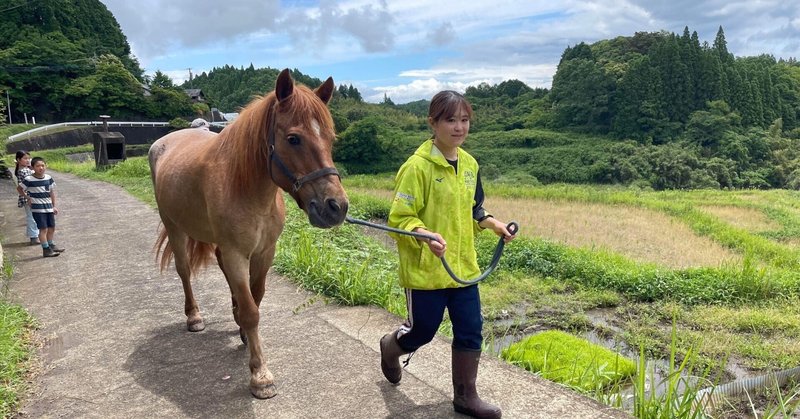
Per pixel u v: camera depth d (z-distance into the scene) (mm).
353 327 3967
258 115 2752
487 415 2502
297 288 4961
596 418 2633
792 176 48125
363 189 24469
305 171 2521
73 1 67062
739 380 4719
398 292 5320
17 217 9859
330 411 2750
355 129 53469
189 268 3949
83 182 16312
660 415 2725
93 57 60688
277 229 3154
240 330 3684
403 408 2754
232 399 2914
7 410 2811
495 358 3369
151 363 3412
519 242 10281
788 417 3096
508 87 121062
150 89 58375
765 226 17719
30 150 35062
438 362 3297
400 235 2387
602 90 71438
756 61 93312
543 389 2938
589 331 6621
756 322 6707
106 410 2840
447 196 2379
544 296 7965
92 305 4609
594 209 18750
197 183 3186
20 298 4844
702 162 48438
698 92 63062
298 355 3461
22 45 52719
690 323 6895
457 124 2316
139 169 17312
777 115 66000
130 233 7875
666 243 13219
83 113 52938
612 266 9000
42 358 3533
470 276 2475
